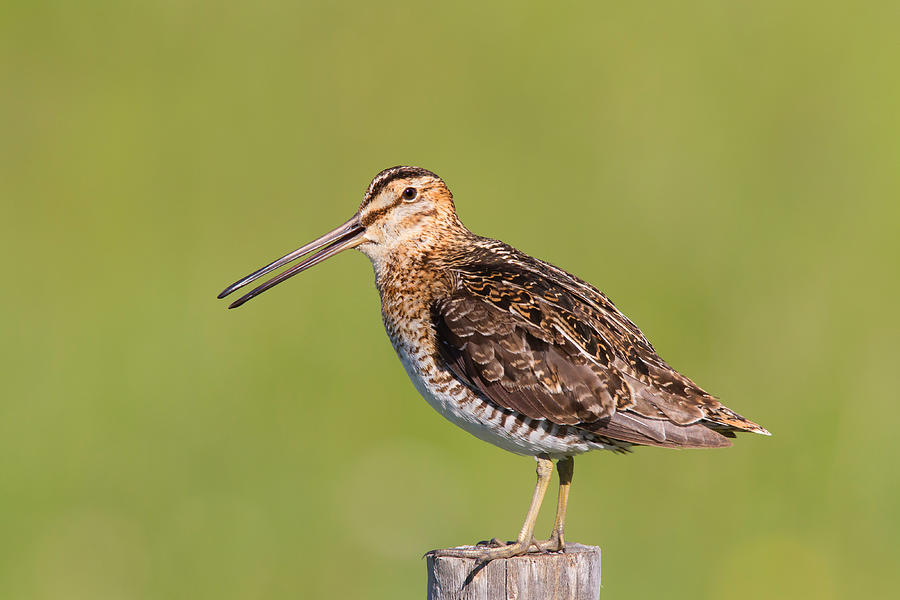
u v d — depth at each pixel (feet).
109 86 67.62
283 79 66.44
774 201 58.03
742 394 48.39
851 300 52.60
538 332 25.95
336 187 60.54
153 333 52.29
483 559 24.63
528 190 58.90
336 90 65.00
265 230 58.18
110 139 63.67
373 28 68.74
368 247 29.04
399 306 27.66
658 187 58.59
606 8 69.21
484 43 67.46
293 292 54.29
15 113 64.85
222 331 52.54
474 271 27.37
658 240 56.49
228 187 60.85
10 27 71.15
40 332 52.34
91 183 61.62
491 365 26.05
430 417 48.60
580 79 64.69
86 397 48.57
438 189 29.17
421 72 65.77
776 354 50.52
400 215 28.76
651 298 52.90
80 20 70.23
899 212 57.72
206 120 64.18
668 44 67.31
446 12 68.80
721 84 64.23
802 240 55.93
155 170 61.67
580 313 26.30
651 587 40.93
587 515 43.60
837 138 61.16
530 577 24.26
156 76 67.36
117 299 53.88
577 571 24.35
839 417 47.39
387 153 61.52
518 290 26.53
